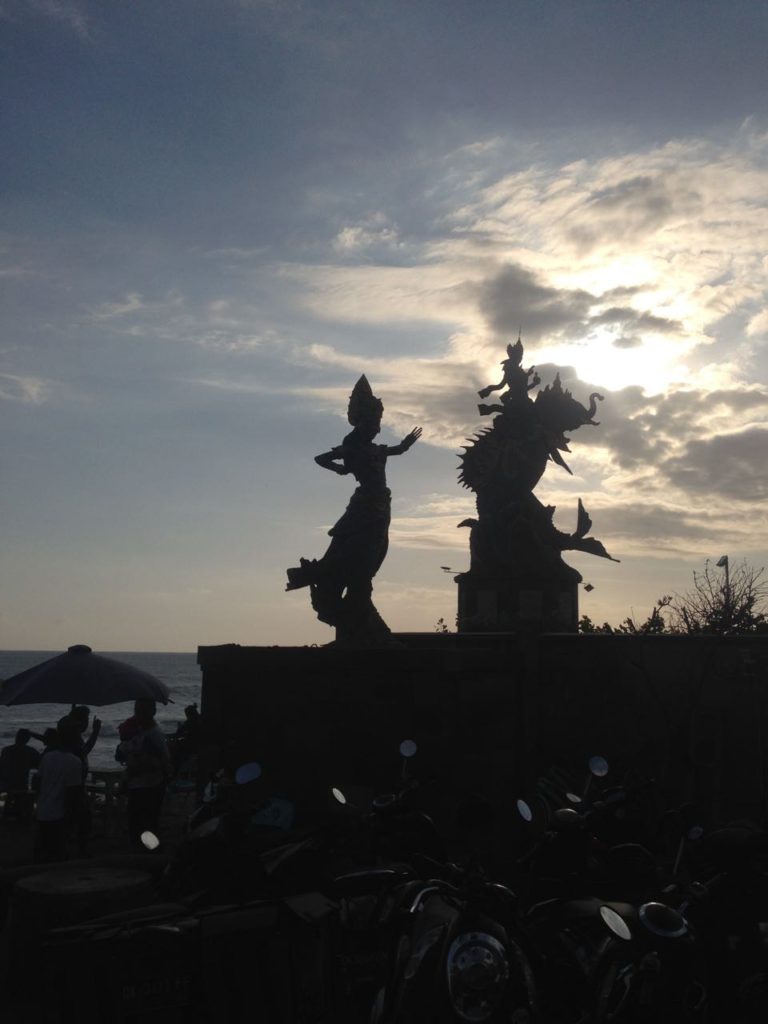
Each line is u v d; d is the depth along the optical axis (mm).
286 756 13367
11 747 16844
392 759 13289
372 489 14930
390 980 5848
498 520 19438
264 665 13484
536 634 13875
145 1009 6246
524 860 7883
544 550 19266
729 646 14000
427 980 5664
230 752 13328
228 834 7426
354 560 14805
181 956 6395
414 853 7676
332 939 6746
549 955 6395
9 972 7633
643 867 8055
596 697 13875
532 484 19688
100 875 8125
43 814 11609
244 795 13156
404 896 6383
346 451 15000
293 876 7500
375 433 15234
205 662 13523
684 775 13641
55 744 11922
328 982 6660
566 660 13914
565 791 12633
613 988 5934
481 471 19734
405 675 13422
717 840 6789
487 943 5758
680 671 14016
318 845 7734
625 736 13836
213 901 7230
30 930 7625
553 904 6633
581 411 19922
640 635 14078
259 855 7566
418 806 13102
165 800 18719
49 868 8703
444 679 13398
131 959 6262
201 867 7332
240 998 6492
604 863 8039
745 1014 6441
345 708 13406
